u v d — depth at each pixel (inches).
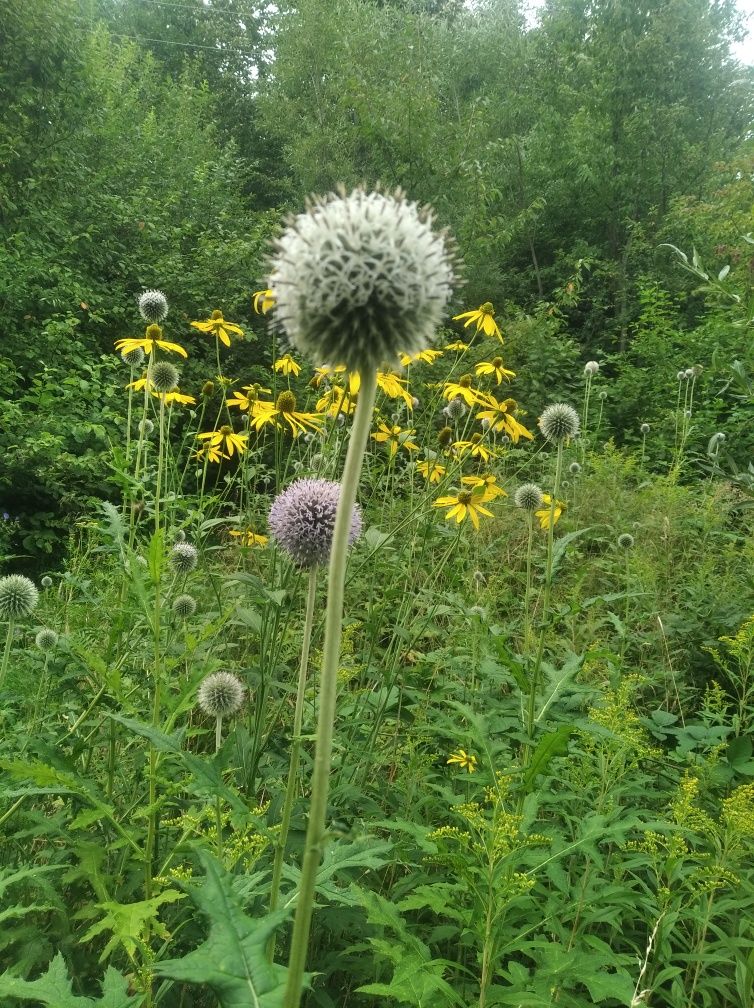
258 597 134.0
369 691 138.8
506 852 82.3
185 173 698.2
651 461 441.1
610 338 791.7
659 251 818.8
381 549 163.9
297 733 79.4
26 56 490.3
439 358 369.1
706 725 145.8
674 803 109.4
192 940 92.9
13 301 412.2
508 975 83.5
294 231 60.9
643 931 115.3
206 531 180.7
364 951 105.1
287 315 60.0
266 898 96.6
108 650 104.0
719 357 184.4
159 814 100.9
